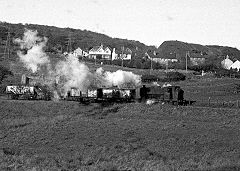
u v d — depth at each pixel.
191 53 180.12
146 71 124.81
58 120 58.00
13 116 61.44
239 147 45.09
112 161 36.12
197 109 62.56
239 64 159.00
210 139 48.03
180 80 108.50
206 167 33.62
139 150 42.66
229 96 82.94
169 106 65.50
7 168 31.58
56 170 30.92
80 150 42.38
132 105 67.06
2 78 91.75
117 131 51.59
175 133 50.84
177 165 34.38
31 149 42.81
